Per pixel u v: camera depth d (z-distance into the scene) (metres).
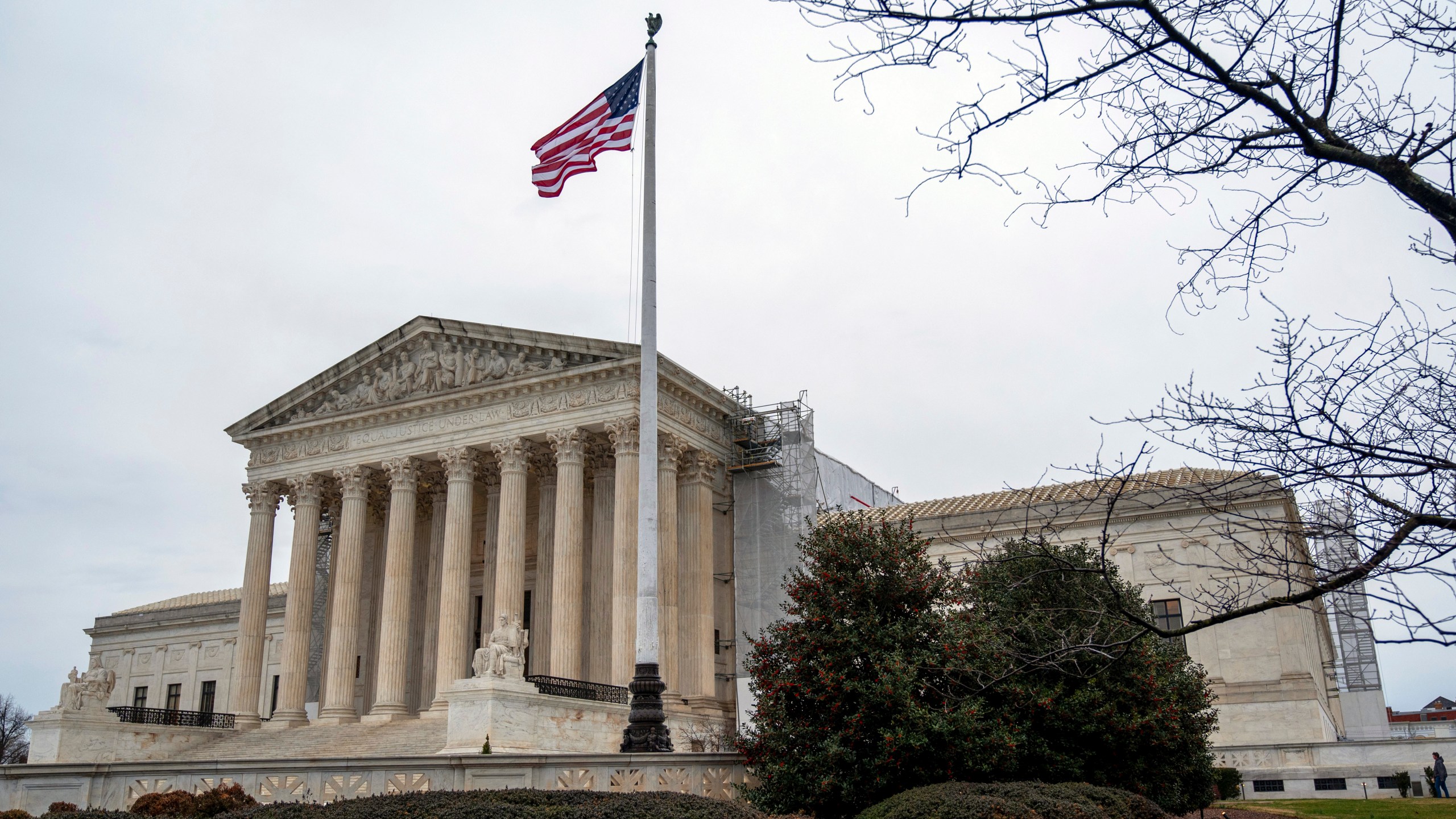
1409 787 48.25
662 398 63.06
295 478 71.88
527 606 71.00
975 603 35.06
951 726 30.03
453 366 68.00
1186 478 58.31
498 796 22.25
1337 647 80.75
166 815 28.14
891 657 31.78
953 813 23.67
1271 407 13.09
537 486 72.62
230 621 101.62
